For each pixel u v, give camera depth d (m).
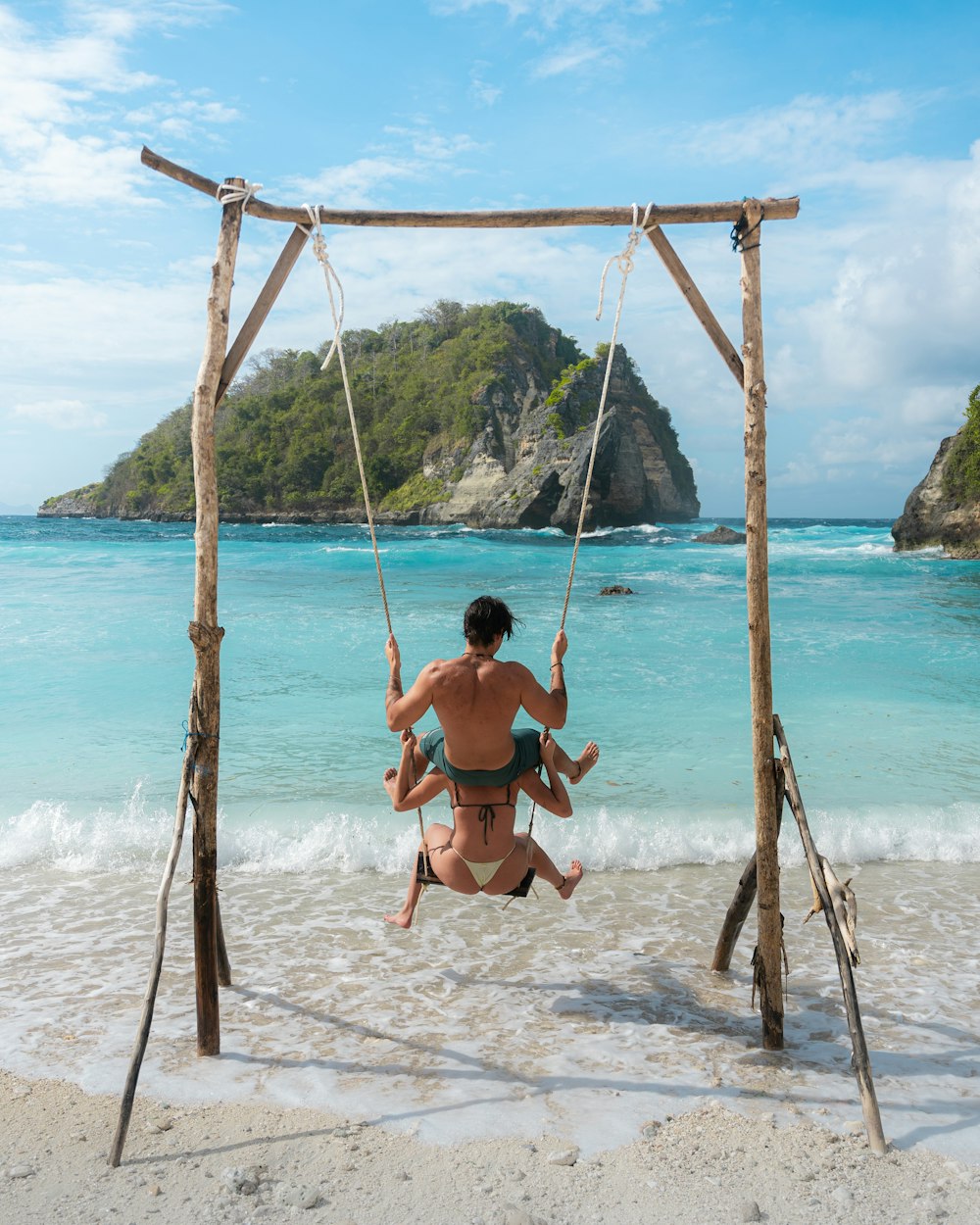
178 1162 3.07
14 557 33.03
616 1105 3.45
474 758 3.92
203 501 3.94
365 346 152.88
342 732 9.43
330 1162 3.07
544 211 4.21
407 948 4.98
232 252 4.02
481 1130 3.27
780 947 3.92
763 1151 3.15
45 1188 2.91
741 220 4.07
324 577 27.33
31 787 7.64
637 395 132.62
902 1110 3.41
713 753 8.77
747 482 3.99
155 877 5.98
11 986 4.46
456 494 101.12
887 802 7.39
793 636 15.79
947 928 5.23
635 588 25.36
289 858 6.30
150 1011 3.32
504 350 119.75
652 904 5.66
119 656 13.09
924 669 12.77
